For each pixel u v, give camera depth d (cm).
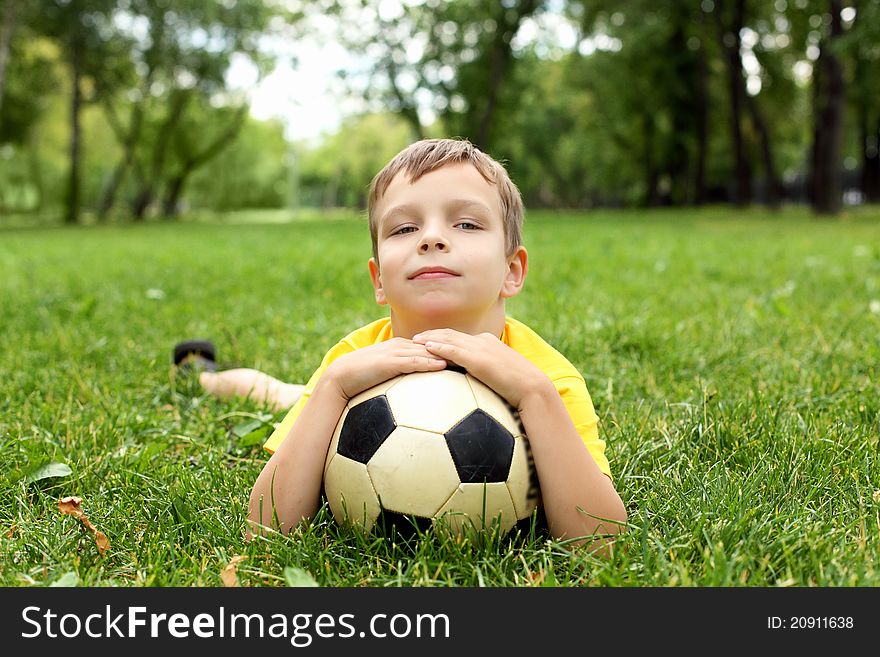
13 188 5594
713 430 268
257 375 345
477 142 3331
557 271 794
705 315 507
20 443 267
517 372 189
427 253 196
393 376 193
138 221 3681
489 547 180
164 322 522
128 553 197
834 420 288
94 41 3162
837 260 870
